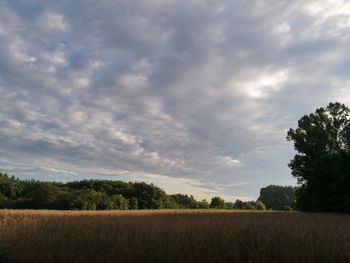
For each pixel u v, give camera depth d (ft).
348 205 182.70
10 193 317.22
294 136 225.15
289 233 47.91
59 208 287.69
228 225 59.26
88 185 402.52
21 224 67.15
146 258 43.65
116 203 322.96
